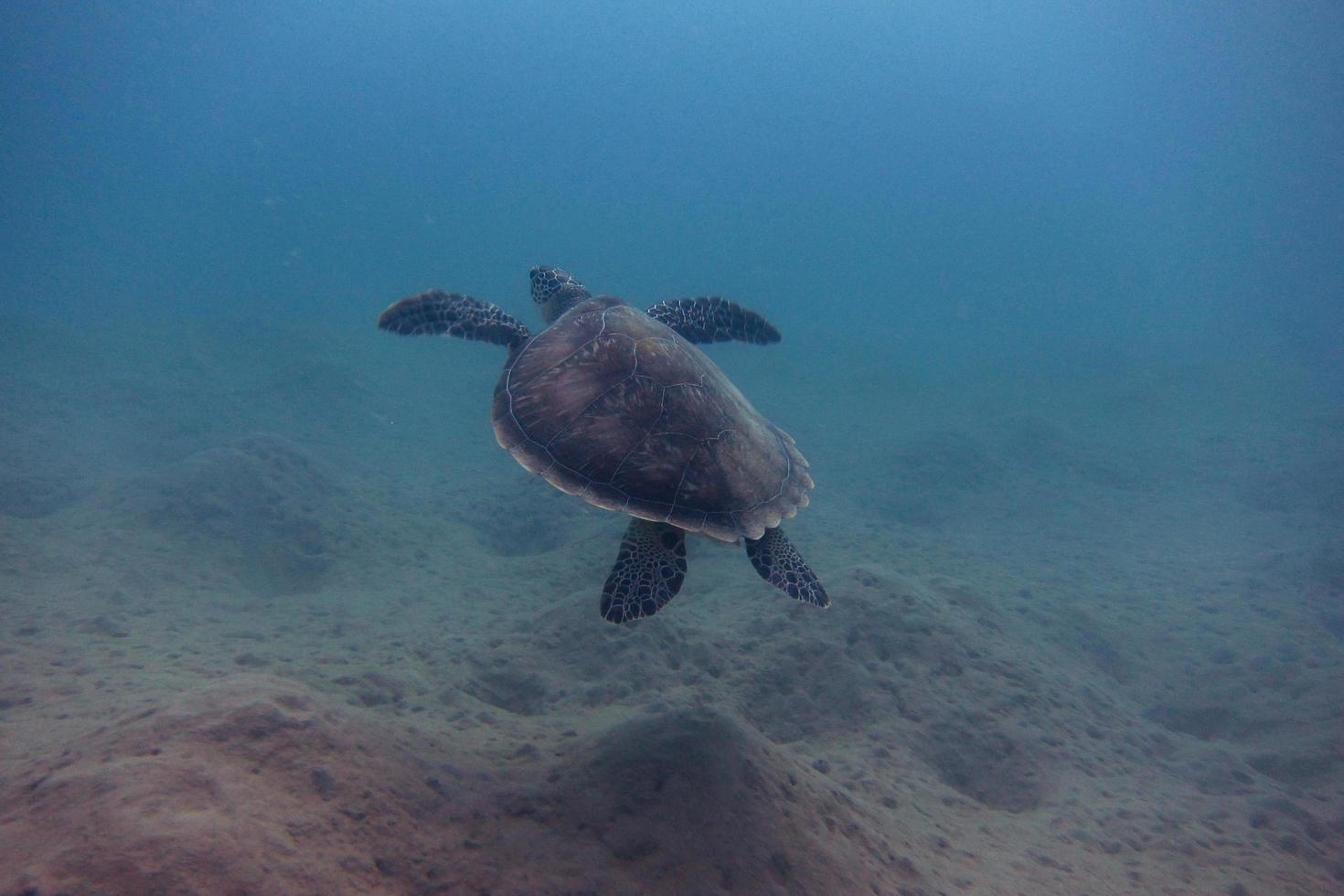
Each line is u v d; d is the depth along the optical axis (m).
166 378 20.27
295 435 17.34
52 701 5.47
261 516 10.45
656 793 3.81
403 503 13.17
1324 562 11.21
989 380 33.69
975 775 6.33
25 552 8.47
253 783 3.21
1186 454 19.28
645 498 4.27
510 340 6.43
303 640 7.66
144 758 3.18
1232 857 5.23
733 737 4.28
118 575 8.40
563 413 4.58
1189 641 9.44
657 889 3.29
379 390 22.64
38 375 18.44
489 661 7.31
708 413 4.71
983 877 4.57
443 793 3.73
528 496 13.75
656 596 4.24
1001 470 18.14
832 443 21.92
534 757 4.60
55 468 12.69
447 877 3.16
